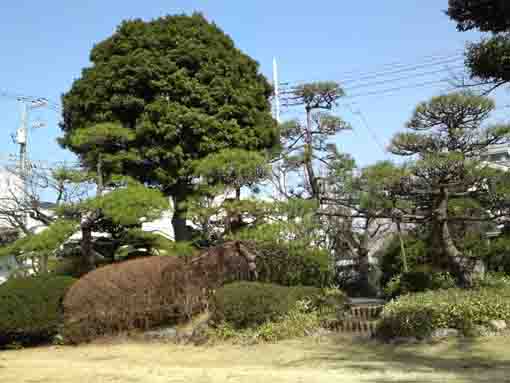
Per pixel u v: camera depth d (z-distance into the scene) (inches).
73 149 764.0
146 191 620.4
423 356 378.0
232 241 568.7
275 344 460.4
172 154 695.7
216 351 453.7
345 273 890.1
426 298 469.1
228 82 738.8
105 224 666.2
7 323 518.9
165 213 764.6
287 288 521.3
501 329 414.6
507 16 396.2
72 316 536.1
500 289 507.5
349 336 462.9
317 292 539.8
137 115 725.3
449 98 536.4
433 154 500.4
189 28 762.2
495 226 704.4
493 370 321.7
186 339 498.3
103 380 336.8
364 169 517.3
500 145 569.0
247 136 741.3
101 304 532.1
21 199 771.4
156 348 486.0
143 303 531.5
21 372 378.6
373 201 527.8
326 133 811.4
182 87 711.7
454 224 677.3
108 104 719.7
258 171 631.8
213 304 511.2
